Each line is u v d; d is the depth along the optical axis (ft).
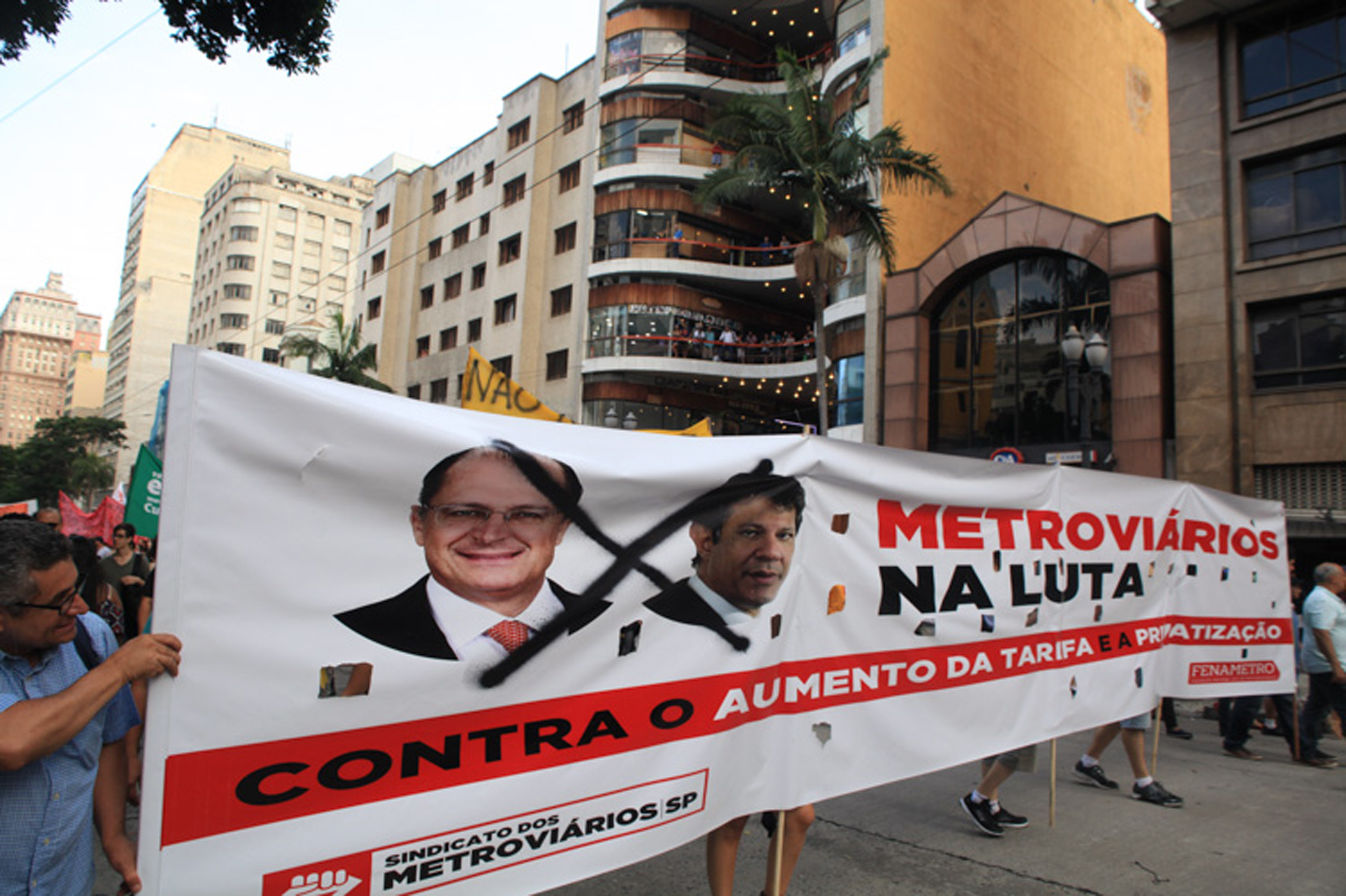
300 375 7.37
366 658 7.52
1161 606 18.42
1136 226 57.98
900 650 12.52
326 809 7.24
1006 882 13.73
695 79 98.68
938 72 78.54
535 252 111.45
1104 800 18.74
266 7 25.30
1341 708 23.27
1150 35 113.29
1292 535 49.21
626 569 9.38
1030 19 91.04
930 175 57.77
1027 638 14.78
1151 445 55.57
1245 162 53.98
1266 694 21.22
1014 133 86.84
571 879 8.73
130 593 21.29
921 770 12.65
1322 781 21.70
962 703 13.44
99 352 427.74
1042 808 18.01
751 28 105.19
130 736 8.89
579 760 8.86
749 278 96.07
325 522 7.38
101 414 328.08
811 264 56.24
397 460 7.78
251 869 6.82
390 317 139.33
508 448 8.55
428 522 7.97
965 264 66.59
